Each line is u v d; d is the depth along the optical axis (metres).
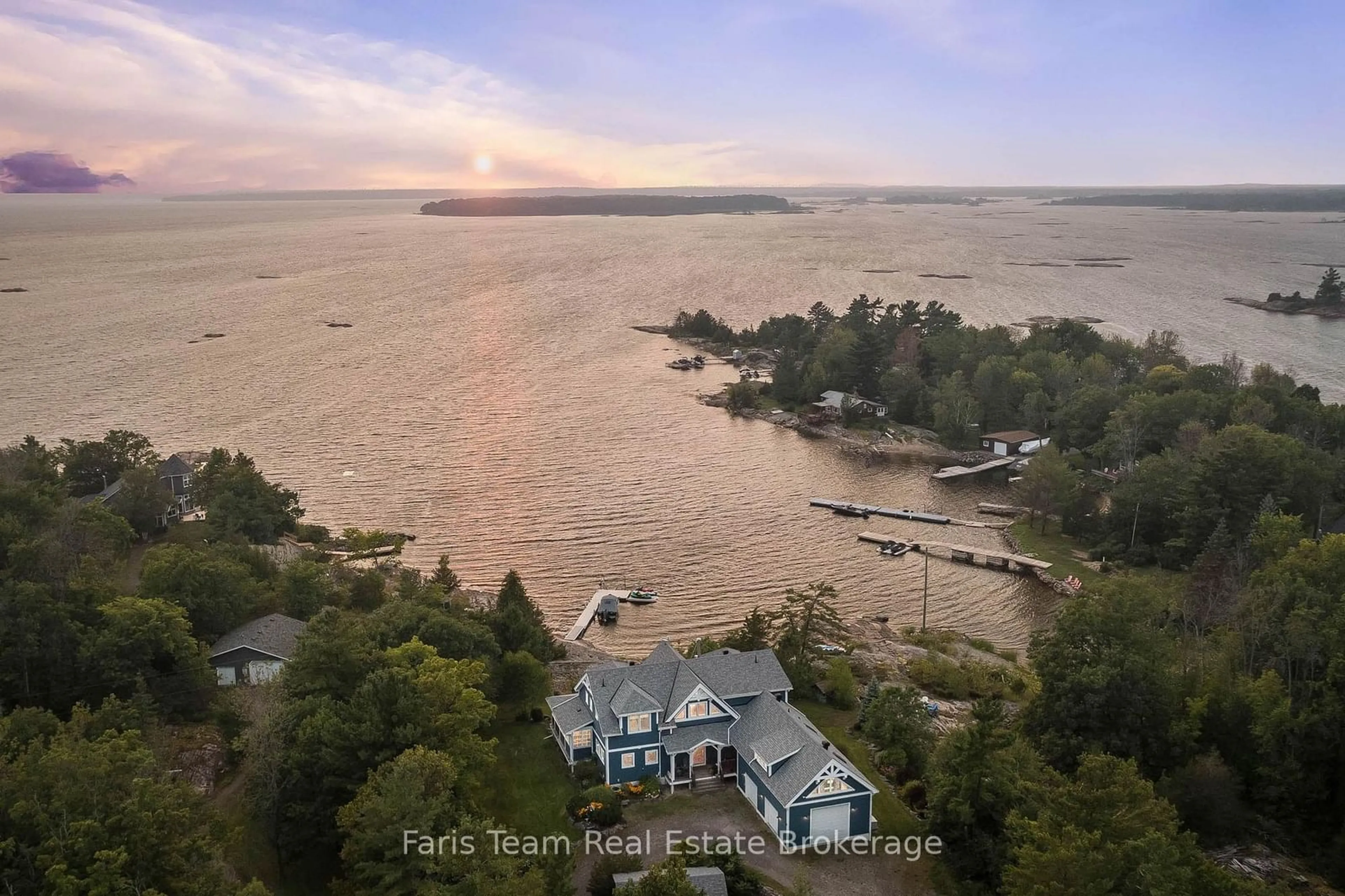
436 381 195.75
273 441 151.38
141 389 180.12
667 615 98.31
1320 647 63.34
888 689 67.19
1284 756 60.91
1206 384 158.12
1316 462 113.31
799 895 48.47
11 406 164.75
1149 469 117.31
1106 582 80.88
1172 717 63.88
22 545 68.06
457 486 134.75
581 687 65.12
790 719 59.09
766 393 194.25
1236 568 87.12
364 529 118.19
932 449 164.75
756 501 135.62
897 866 53.78
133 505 100.06
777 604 101.69
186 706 64.50
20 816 40.66
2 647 60.50
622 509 129.12
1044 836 44.59
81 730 50.09
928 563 115.69
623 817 57.22
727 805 58.88
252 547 92.81
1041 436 167.50
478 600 94.38
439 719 55.72
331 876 51.94
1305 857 57.19
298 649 63.50
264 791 51.50
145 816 40.62
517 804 58.50
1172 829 46.38
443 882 45.12
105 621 65.56
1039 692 69.00
